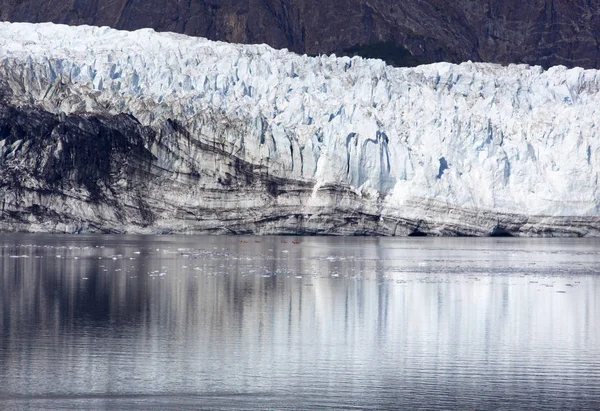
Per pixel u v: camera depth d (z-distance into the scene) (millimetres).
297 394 148875
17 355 171125
